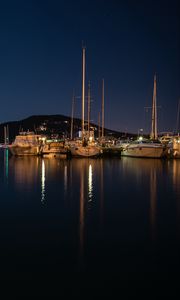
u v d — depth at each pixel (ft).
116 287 29.60
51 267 33.81
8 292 28.84
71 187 87.20
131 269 33.22
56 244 40.73
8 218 53.57
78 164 167.63
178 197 72.33
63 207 61.77
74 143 232.53
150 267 33.76
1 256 36.76
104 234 44.78
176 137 216.95
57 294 28.48
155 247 39.58
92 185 91.20
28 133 276.21
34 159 212.43
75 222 50.98
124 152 230.27
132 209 59.93
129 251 38.22
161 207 61.72
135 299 27.68
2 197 72.13
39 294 28.53
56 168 143.84
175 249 38.91
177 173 122.93
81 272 32.58
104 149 230.68
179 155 205.36
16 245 40.34
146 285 29.96
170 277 31.50
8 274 32.19
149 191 80.79
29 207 61.93
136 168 143.74
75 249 38.88
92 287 29.63
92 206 62.75
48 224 49.88
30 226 48.78
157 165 160.86
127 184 93.15
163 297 27.96
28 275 31.99
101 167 148.97
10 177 110.01
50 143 246.27
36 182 97.40
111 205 63.52
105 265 34.30
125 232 45.62
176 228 47.62
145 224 49.75
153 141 220.23
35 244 40.68
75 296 28.14
